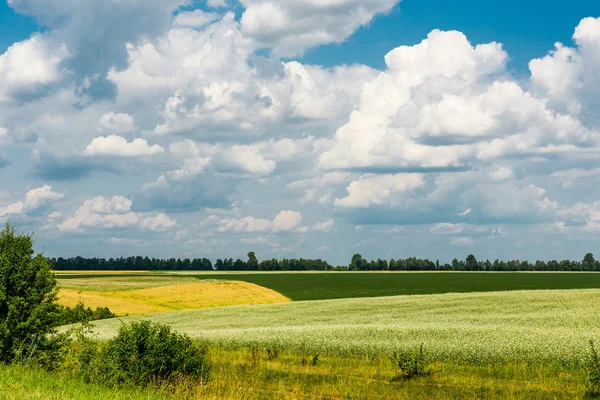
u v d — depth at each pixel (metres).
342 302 62.09
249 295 90.62
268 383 20.09
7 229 18.70
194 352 19.08
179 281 123.06
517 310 45.69
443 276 144.50
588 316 38.88
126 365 17.12
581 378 20.20
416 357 21.34
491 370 22.17
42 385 12.43
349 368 23.23
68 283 112.69
